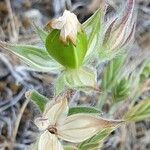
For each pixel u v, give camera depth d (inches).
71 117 4.2
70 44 4.1
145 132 7.6
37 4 8.1
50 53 4.2
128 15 4.5
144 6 8.4
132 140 7.6
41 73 7.4
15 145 7.1
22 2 8.1
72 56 4.2
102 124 4.2
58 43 4.1
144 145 7.6
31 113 7.3
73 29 4.0
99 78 6.9
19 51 4.3
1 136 7.1
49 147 4.2
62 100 4.2
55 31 4.0
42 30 4.3
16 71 7.5
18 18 7.9
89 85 4.2
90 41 4.3
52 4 8.0
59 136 4.3
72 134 4.2
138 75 6.5
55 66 4.4
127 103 6.6
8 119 7.2
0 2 8.0
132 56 7.7
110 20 4.6
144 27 8.2
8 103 7.3
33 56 4.4
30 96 4.7
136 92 6.6
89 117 4.2
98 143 5.1
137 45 7.9
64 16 4.0
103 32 4.4
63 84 4.3
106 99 7.4
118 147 7.5
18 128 7.2
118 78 5.8
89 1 8.0
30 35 7.8
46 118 4.2
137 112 5.6
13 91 7.4
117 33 4.5
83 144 5.1
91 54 4.4
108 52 4.5
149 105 5.6
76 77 4.3
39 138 4.3
